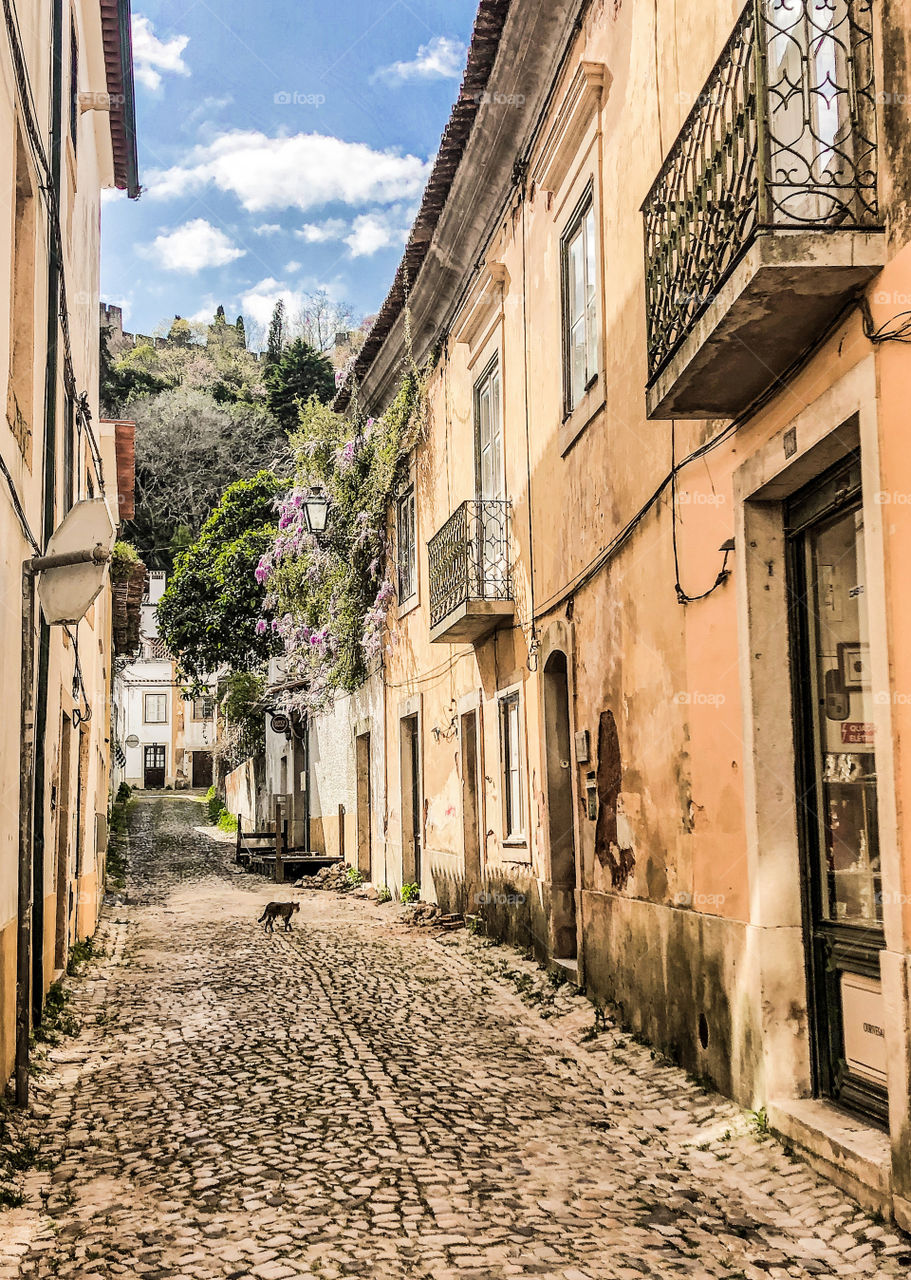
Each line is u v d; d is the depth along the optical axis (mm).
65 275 9180
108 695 23281
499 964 10836
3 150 5961
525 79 10227
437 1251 4113
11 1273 3969
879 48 4504
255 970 10914
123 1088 6633
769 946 5562
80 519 6289
